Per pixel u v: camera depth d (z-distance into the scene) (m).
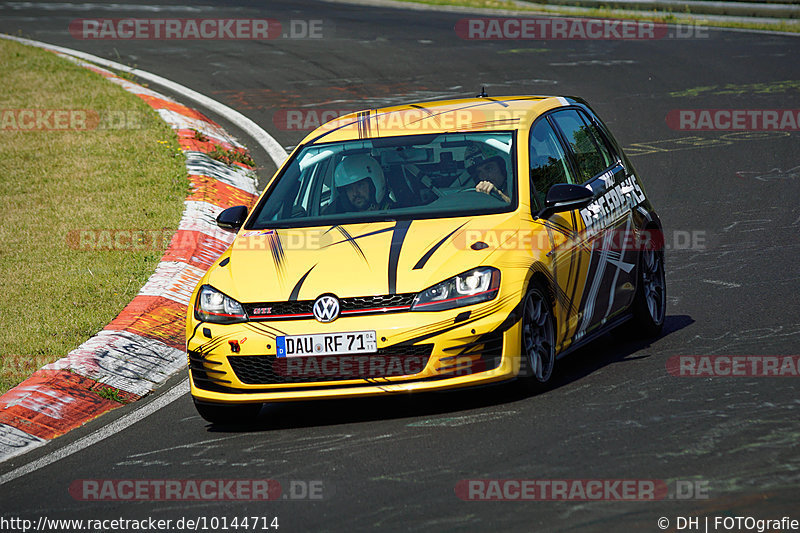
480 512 15.88
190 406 25.12
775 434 18.11
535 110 26.16
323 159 25.56
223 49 86.00
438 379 20.77
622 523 15.02
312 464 19.23
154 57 82.38
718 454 17.38
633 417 19.80
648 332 27.28
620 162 28.88
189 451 21.30
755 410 19.58
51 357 28.09
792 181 45.47
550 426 19.73
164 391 26.98
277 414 23.45
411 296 20.86
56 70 70.19
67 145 52.97
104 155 51.00
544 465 17.64
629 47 85.06
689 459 17.27
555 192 23.20
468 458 18.41
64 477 20.61
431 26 98.94
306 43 88.94
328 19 103.75
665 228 39.97
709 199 43.72
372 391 20.80
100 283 34.34
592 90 68.25
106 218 41.78
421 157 24.84
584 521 15.20
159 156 50.38
